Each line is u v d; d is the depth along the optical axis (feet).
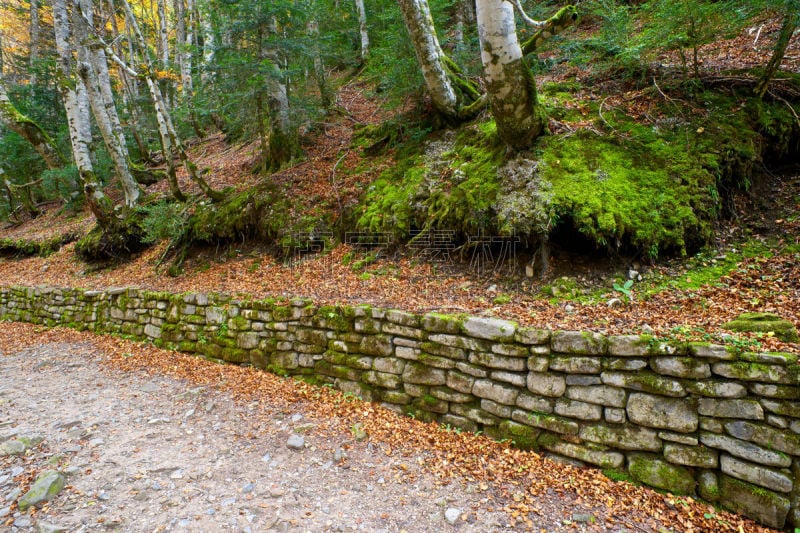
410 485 9.71
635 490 9.14
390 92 23.82
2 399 14.84
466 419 11.70
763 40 19.35
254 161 31.50
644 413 9.41
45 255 35.86
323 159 26.18
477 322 11.81
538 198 14.96
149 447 11.33
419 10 19.17
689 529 8.18
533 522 8.49
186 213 26.81
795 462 7.88
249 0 21.77
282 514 8.70
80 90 38.17
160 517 8.48
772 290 11.34
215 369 17.02
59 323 25.81
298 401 13.85
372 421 12.46
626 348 9.73
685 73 17.51
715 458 8.63
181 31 54.39
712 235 14.01
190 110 38.47
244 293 18.66
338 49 34.30
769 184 15.56
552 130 17.37
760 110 15.80
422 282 16.53
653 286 13.06
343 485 9.75
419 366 12.70
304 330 15.47
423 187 19.13
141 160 45.24
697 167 14.56
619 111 17.75
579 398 10.18
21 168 47.73
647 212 13.88
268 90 25.26
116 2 43.75
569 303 13.12
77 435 11.85
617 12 20.76
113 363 18.84
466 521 8.55
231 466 10.47
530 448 10.64
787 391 8.08
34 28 55.93
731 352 8.70
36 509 8.61
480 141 19.26
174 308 20.08
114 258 29.96
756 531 7.95
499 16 14.53
